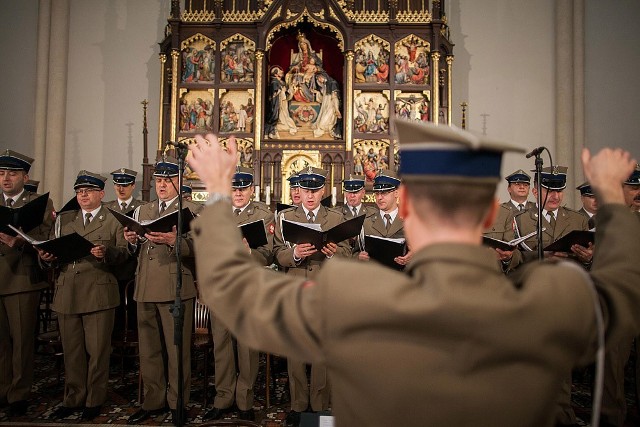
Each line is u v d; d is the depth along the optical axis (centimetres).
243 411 422
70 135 884
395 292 89
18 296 428
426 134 97
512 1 886
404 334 87
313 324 95
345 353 90
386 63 799
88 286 426
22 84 888
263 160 790
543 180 486
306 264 432
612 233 117
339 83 841
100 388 429
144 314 424
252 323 101
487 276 92
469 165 95
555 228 484
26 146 883
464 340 85
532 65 875
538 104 869
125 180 620
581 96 852
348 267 97
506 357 85
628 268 109
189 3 803
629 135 852
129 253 448
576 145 847
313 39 856
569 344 92
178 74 787
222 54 802
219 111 793
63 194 877
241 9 805
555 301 91
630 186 453
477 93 876
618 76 861
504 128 869
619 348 393
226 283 105
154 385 425
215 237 111
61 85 880
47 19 887
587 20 870
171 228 381
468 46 884
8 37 892
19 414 427
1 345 430
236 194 474
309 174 468
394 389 86
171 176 453
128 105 887
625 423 425
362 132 791
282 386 515
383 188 474
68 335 427
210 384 520
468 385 85
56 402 459
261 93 788
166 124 809
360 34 800
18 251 434
